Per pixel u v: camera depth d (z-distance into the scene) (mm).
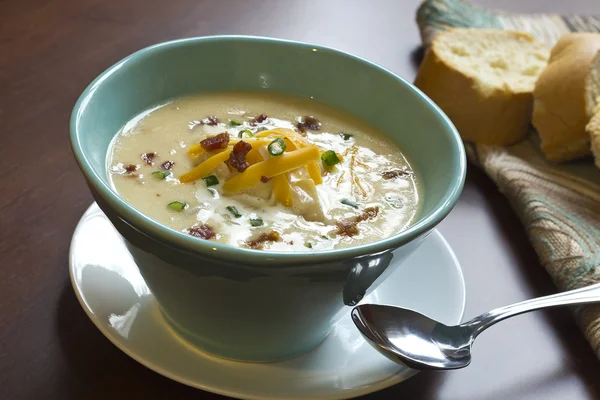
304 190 485
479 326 495
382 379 467
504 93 660
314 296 433
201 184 491
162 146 513
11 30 694
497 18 818
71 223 539
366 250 413
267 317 442
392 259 432
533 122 671
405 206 504
